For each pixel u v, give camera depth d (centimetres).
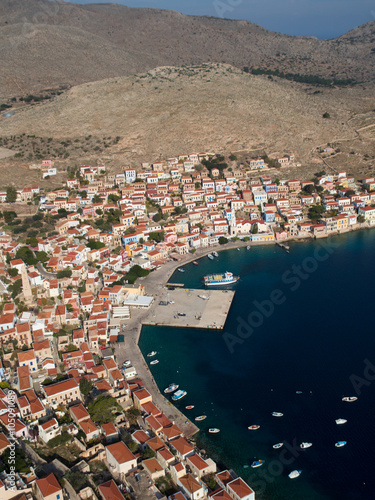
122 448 14125
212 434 15875
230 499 12862
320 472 14362
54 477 12669
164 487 13400
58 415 15812
